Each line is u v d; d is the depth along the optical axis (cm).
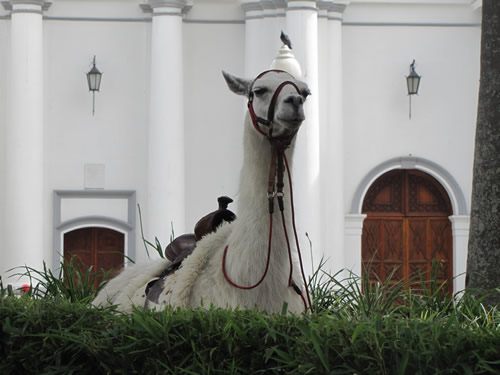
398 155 2708
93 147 2697
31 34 2627
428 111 2709
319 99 2627
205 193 2697
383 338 604
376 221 2727
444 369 594
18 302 727
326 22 2636
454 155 2716
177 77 2627
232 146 2695
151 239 2622
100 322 679
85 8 2678
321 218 2642
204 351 631
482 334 610
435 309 888
